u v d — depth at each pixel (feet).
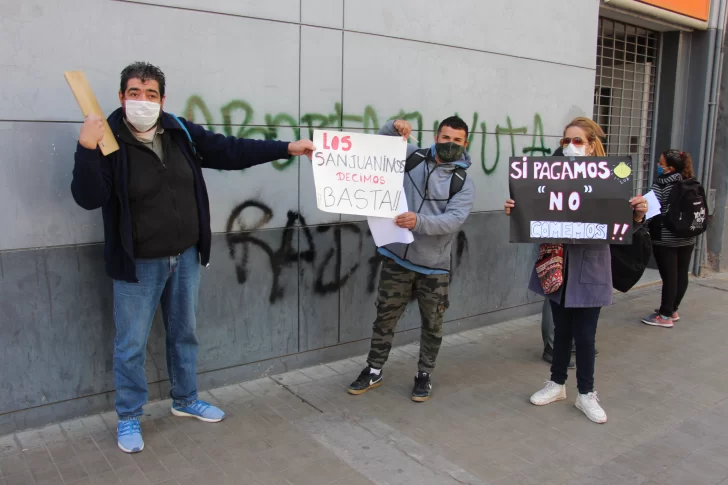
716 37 24.14
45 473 9.21
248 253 12.51
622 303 20.94
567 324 12.09
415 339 16.07
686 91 24.91
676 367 14.87
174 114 10.72
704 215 17.76
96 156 8.45
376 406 12.12
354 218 14.11
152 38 10.83
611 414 12.13
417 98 14.93
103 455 9.78
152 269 9.70
